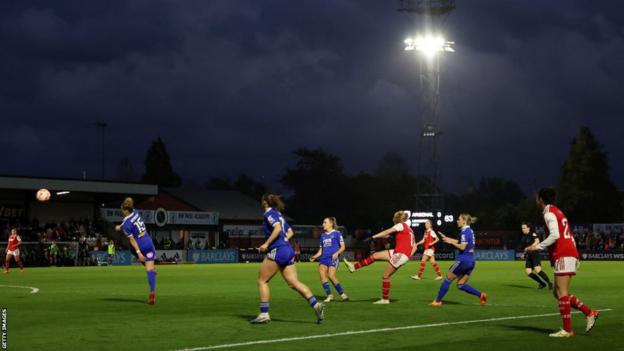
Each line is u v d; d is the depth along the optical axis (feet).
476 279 106.63
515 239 273.54
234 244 276.21
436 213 246.27
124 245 227.61
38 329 44.55
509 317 50.55
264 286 46.83
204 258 221.66
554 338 39.63
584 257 233.35
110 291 80.53
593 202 313.32
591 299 68.69
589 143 316.19
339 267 159.94
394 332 42.45
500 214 386.52
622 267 160.04
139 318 50.62
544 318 49.80
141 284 95.09
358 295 72.79
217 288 85.46
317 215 415.44
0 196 212.84
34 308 58.90
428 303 62.13
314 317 50.62
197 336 41.09
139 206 280.10
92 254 194.08
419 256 243.40
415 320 48.70
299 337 40.50
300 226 297.53
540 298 68.69
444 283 59.67
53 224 206.28
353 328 44.37
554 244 40.47
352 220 413.80
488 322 47.34
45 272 139.03
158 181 379.14
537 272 82.99
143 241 61.72
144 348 36.96
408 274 124.88
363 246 284.82
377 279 106.32
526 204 364.38
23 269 150.82
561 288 40.27
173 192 309.83
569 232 40.34
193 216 261.65
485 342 38.34
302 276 118.52
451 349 36.14
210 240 268.41
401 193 453.99
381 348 36.58
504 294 74.69
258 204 323.37
